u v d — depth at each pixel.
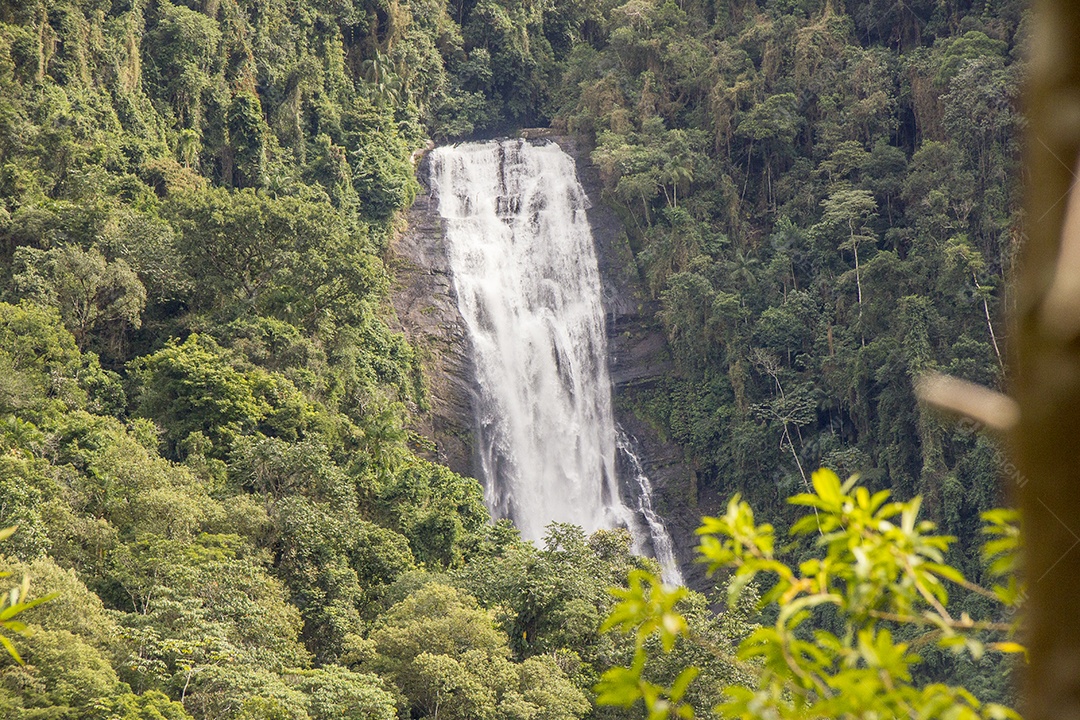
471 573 63.22
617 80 123.56
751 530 5.02
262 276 86.81
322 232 87.44
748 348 105.44
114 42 104.31
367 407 87.44
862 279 102.06
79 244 84.88
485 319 107.62
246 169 108.00
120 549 53.47
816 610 81.62
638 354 110.31
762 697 4.44
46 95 96.06
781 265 108.69
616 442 107.19
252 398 76.31
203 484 65.00
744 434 101.44
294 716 41.53
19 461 56.62
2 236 85.06
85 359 77.62
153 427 71.31
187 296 87.81
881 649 4.29
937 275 99.88
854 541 4.68
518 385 106.12
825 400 100.94
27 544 49.50
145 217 87.88
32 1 97.25
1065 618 2.36
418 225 111.56
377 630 55.69
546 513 103.12
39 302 78.00
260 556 60.22
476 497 83.19
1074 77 2.30
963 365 92.12
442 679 49.28
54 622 43.53
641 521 103.56
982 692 68.88
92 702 38.25
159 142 103.75
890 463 95.06
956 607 84.12
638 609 5.09
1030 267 2.36
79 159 94.56
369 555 67.25
